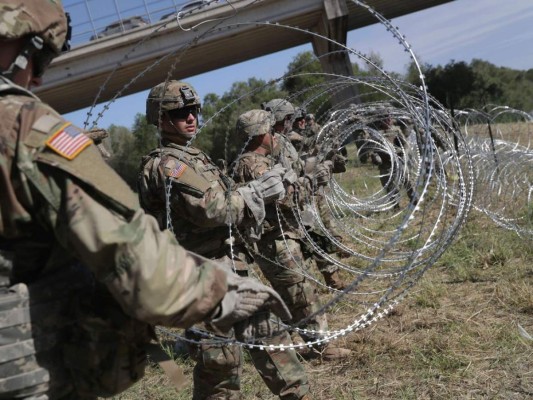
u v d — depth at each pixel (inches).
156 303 62.4
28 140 63.5
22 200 64.4
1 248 66.3
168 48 736.3
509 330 190.5
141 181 137.3
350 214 335.0
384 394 166.9
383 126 347.3
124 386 72.9
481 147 315.9
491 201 302.7
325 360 193.5
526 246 268.4
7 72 69.4
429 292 229.6
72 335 69.9
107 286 63.1
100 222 61.8
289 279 189.5
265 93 852.0
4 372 65.0
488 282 238.2
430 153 97.2
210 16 711.1
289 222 191.0
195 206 129.2
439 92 1131.9
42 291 68.2
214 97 767.1
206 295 65.9
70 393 70.5
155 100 141.7
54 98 833.5
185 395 186.9
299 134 277.1
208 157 144.9
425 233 314.7
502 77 1186.6
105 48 742.5
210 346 135.2
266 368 139.7
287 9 726.5
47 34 71.1
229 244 140.0
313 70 877.8
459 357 177.2
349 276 276.8
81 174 62.9
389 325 211.5
